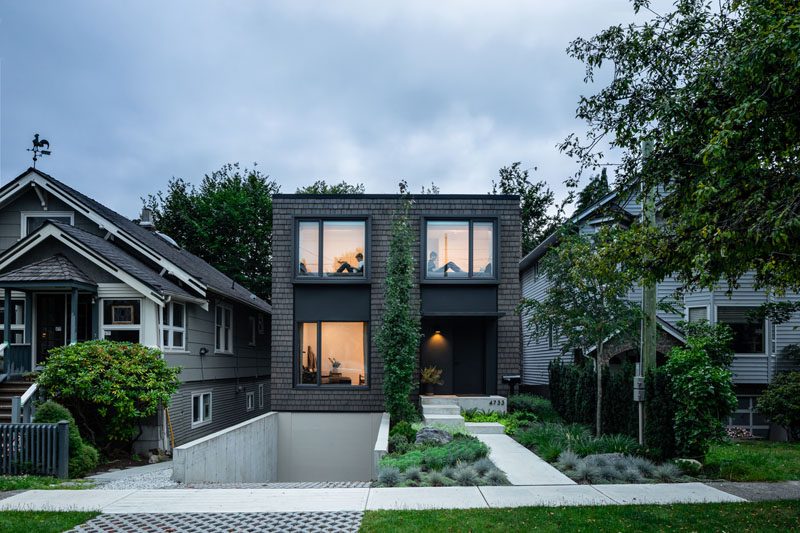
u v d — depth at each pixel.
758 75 6.32
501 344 16.19
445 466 9.82
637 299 18.20
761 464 10.07
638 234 8.83
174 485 9.32
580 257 12.38
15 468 10.17
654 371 10.91
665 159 8.02
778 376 16.30
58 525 6.68
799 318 18.23
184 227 34.97
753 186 6.86
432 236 16.39
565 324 12.84
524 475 9.39
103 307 15.01
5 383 13.91
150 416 14.32
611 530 6.36
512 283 16.31
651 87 8.61
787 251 7.12
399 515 7.00
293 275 16.06
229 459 11.67
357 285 16.19
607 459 9.84
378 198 16.34
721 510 7.18
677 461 9.85
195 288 16.69
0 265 14.86
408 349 14.25
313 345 16.14
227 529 6.59
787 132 6.58
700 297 18.34
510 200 16.47
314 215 16.25
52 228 14.64
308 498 8.00
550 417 15.45
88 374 12.24
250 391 23.92
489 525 6.55
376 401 15.92
